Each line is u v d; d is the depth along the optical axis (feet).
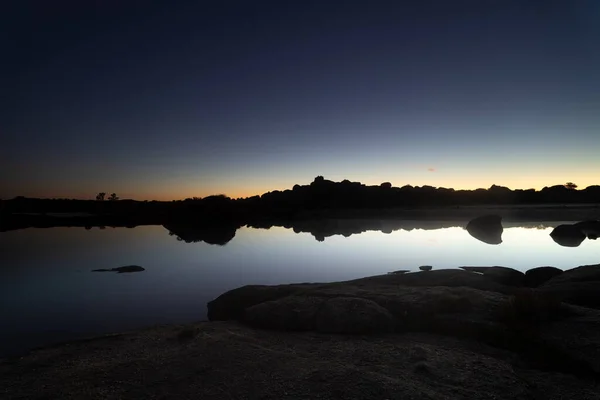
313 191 415.64
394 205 385.70
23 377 27.58
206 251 125.18
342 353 30.35
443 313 37.40
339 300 39.75
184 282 74.95
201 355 30.19
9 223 264.52
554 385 24.18
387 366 27.30
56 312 53.36
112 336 36.91
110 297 62.54
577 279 48.73
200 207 307.99
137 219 296.71
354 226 224.94
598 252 100.83
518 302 34.68
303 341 33.99
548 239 135.74
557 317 33.55
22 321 48.67
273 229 219.20
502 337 31.68
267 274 83.05
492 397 22.45
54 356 31.83
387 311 38.09
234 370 27.07
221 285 72.08
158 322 48.37
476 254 102.12
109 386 25.26
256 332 37.14
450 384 24.14
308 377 25.25
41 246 143.23
